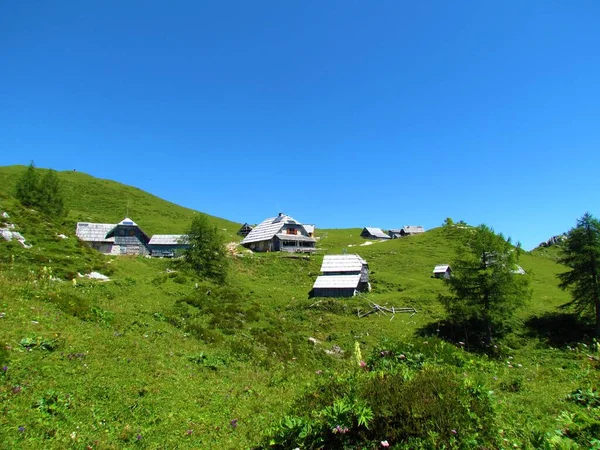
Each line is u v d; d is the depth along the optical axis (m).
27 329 15.88
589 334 45.94
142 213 127.19
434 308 54.00
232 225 145.88
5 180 124.19
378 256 91.88
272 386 17.61
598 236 47.84
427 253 92.50
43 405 10.83
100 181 152.00
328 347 36.66
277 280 70.31
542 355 39.41
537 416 11.30
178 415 12.47
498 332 45.97
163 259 61.66
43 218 48.59
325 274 66.88
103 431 10.56
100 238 75.62
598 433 9.15
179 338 23.19
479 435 8.32
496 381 16.02
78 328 18.36
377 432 8.39
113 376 14.05
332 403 9.34
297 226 99.94
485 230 46.72
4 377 11.70
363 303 55.53
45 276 29.92
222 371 18.94
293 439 8.77
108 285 33.69
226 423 12.41
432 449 7.78
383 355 14.52
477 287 45.66
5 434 9.16
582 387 13.76
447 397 8.93
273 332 33.41
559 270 86.19
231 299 40.34
